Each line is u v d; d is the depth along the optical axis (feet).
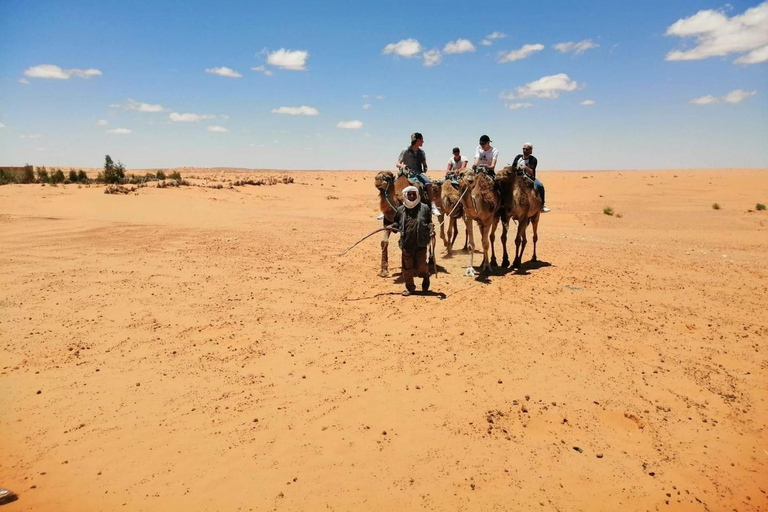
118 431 18.90
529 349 26.45
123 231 58.95
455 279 39.34
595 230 75.77
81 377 22.84
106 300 32.94
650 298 35.37
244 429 19.12
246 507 15.34
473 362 24.85
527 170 42.83
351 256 47.96
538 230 73.56
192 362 24.48
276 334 27.94
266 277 39.40
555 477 17.08
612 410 21.17
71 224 62.54
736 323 30.78
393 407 20.77
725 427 20.31
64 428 19.04
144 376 23.03
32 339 26.68
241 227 66.13
